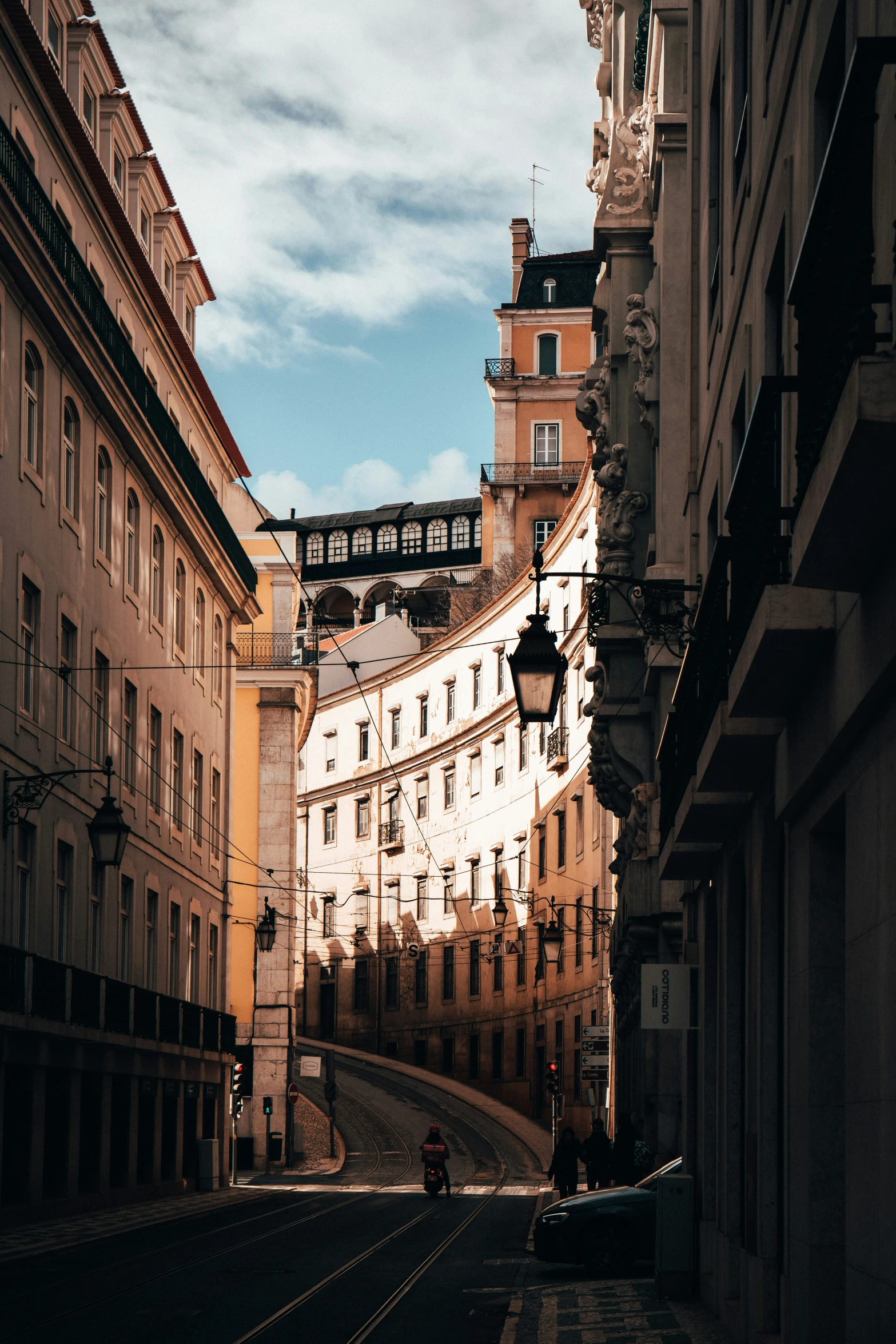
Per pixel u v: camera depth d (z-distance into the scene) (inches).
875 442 227.3
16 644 986.1
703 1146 618.8
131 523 1327.5
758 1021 456.8
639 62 983.6
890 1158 278.2
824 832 374.3
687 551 750.5
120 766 1259.8
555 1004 2199.8
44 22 1166.3
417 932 2731.3
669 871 620.4
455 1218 1084.5
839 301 244.5
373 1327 532.4
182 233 1599.4
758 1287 443.2
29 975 958.4
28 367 1040.2
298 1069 1881.2
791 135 406.9
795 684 356.5
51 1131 1056.2
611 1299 616.1
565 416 2760.8
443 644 2711.6
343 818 2992.1
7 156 972.6
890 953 283.0
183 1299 610.9
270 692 1968.5
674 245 832.9
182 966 1486.2
